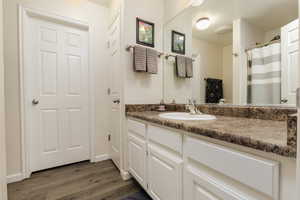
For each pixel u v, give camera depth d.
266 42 1.00
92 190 1.50
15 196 1.41
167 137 1.01
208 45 1.44
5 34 1.60
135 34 1.76
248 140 0.54
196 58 1.59
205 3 1.47
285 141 0.49
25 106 1.72
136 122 1.46
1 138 1.01
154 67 1.80
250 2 1.09
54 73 1.95
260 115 1.00
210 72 1.43
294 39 0.86
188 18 1.67
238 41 1.18
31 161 1.81
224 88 1.29
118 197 1.40
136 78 1.78
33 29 1.82
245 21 1.13
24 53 1.70
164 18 2.00
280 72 0.93
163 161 1.05
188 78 1.69
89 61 2.16
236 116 1.14
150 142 1.24
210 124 0.83
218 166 0.66
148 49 1.78
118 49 1.83
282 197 0.47
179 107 1.73
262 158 0.52
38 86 1.85
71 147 2.08
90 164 2.10
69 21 1.98
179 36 1.79
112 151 2.15
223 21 1.30
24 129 1.71
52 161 1.95
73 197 1.40
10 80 1.63
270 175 0.49
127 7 1.71
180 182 0.89
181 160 0.90
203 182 0.73
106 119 2.30
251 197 0.55
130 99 1.74
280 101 0.93
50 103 1.93
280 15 0.93
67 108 2.04
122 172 1.74
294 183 0.44
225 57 1.28
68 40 2.04
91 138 2.19
